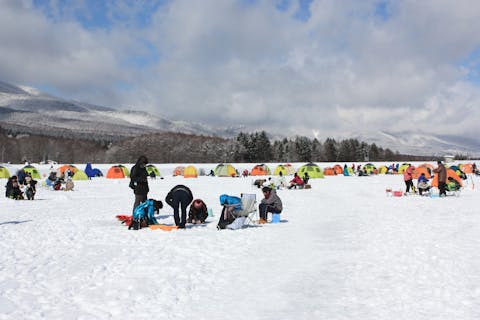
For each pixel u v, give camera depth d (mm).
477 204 17078
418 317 4797
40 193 25094
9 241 9500
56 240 9648
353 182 36844
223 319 4855
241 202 11930
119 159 136375
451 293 5633
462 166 51531
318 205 18219
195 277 6609
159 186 32594
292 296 5699
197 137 152125
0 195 23109
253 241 9695
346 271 6938
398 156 155000
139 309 5145
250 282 6371
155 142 141875
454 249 8336
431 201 18844
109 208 16969
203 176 52219
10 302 5348
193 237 10125
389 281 6289
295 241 9688
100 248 8758
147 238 9953
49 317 4844
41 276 6574
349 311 5074
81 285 6125
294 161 130750
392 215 14156
